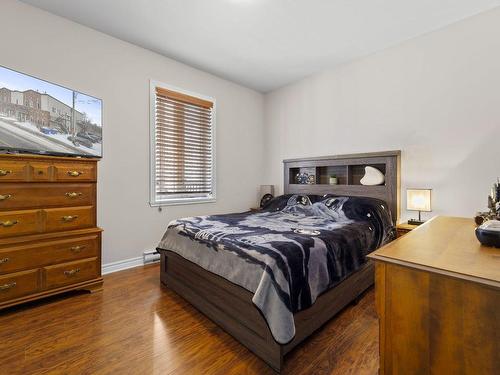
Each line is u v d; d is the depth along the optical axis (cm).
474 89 239
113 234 279
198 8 229
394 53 289
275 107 423
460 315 74
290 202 327
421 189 252
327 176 354
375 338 160
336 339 158
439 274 76
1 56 214
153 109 308
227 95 387
